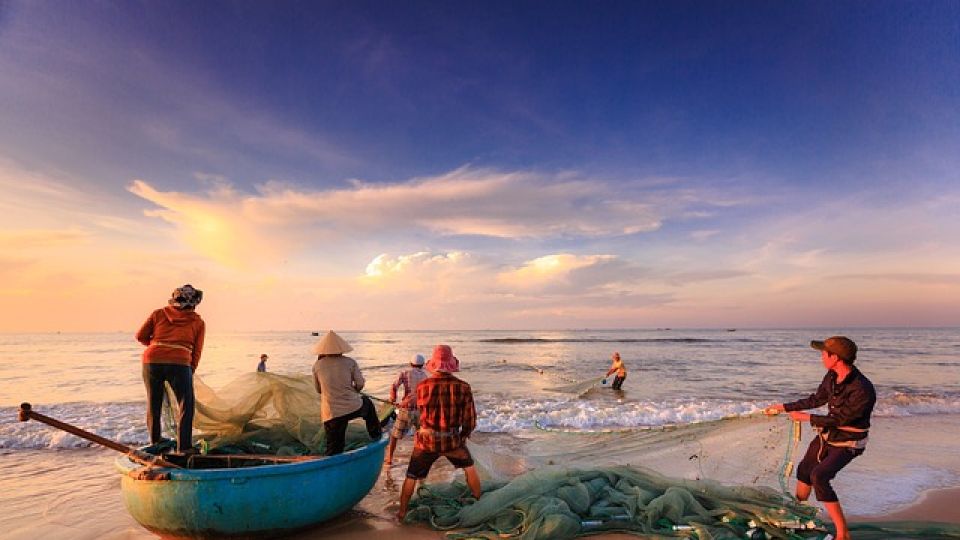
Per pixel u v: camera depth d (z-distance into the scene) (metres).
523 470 7.10
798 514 5.47
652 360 36.97
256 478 4.95
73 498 6.90
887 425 11.96
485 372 26.72
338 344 6.35
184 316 5.86
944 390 18.47
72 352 50.19
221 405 6.88
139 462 5.10
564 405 14.48
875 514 6.21
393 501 6.55
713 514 5.57
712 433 6.80
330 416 6.08
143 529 5.77
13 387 20.78
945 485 7.36
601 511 5.66
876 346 57.69
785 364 32.56
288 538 5.36
